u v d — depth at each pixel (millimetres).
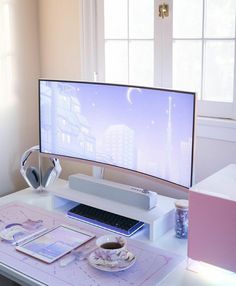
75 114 2117
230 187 1567
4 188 2633
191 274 1561
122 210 1904
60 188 2168
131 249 1731
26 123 2699
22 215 2057
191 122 1684
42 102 2232
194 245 1560
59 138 2213
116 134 1994
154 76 2326
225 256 1496
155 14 2264
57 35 2611
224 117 2135
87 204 2006
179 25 2203
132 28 2369
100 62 2506
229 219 1466
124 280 1522
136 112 1898
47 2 2611
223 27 2084
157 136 1839
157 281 1517
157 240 1813
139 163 1937
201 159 2172
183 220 1812
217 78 2141
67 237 1831
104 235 1763
